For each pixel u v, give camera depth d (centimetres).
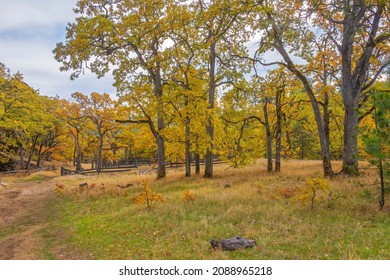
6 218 1362
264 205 1114
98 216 1234
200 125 2173
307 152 4788
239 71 2172
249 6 1680
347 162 1739
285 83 2292
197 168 2619
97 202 1565
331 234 775
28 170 4219
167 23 2177
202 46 2009
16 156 4291
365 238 737
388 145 953
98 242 898
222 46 2333
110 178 3122
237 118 2439
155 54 2253
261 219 959
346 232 790
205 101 2159
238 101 2327
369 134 1022
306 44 1805
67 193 2002
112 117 4331
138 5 2173
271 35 1748
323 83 2238
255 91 2244
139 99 2225
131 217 1135
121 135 4884
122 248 822
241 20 1878
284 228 845
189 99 2122
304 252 682
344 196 1113
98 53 2080
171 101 2155
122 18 2123
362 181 1419
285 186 1503
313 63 1945
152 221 1051
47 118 3978
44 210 1526
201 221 949
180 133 2383
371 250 662
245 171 2669
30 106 3588
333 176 1717
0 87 3362
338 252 664
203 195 1397
